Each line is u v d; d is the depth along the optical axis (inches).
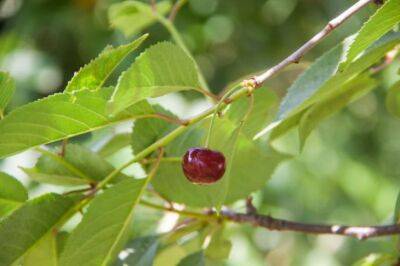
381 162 74.1
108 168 35.6
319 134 72.9
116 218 34.0
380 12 31.1
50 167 35.6
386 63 36.5
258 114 35.4
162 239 37.1
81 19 68.4
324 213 71.2
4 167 53.2
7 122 31.6
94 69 32.5
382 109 71.7
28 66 67.5
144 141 35.4
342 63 31.8
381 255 37.4
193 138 35.0
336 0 68.0
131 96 31.4
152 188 36.3
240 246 68.4
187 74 32.2
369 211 72.9
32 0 68.5
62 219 34.5
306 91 33.0
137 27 42.5
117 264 36.6
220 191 33.3
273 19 70.7
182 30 68.7
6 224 33.9
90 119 32.3
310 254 73.9
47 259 34.5
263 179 37.0
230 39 70.9
